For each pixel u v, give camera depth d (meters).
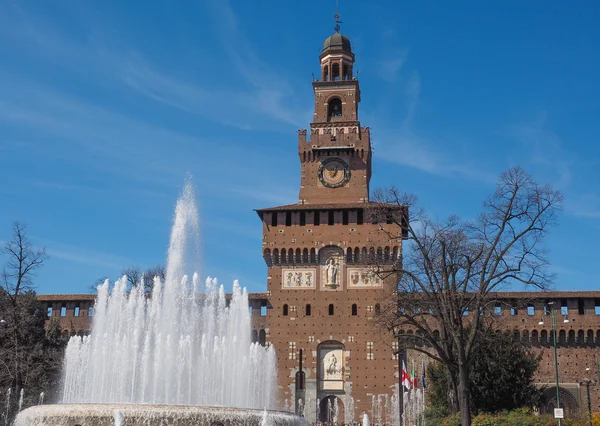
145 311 66.88
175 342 56.50
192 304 58.75
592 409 83.19
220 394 64.88
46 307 93.50
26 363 70.50
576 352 85.38
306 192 93.25
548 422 51.38
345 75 101.38
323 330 85.44
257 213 90.69
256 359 71.19
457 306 47.81
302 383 84.19
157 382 55.94
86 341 63.75
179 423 35.00
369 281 86.19
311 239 88.44
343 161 93.81
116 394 59.03
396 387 82.12
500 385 62.59
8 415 66.62
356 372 83.44
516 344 65.25
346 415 82.19
